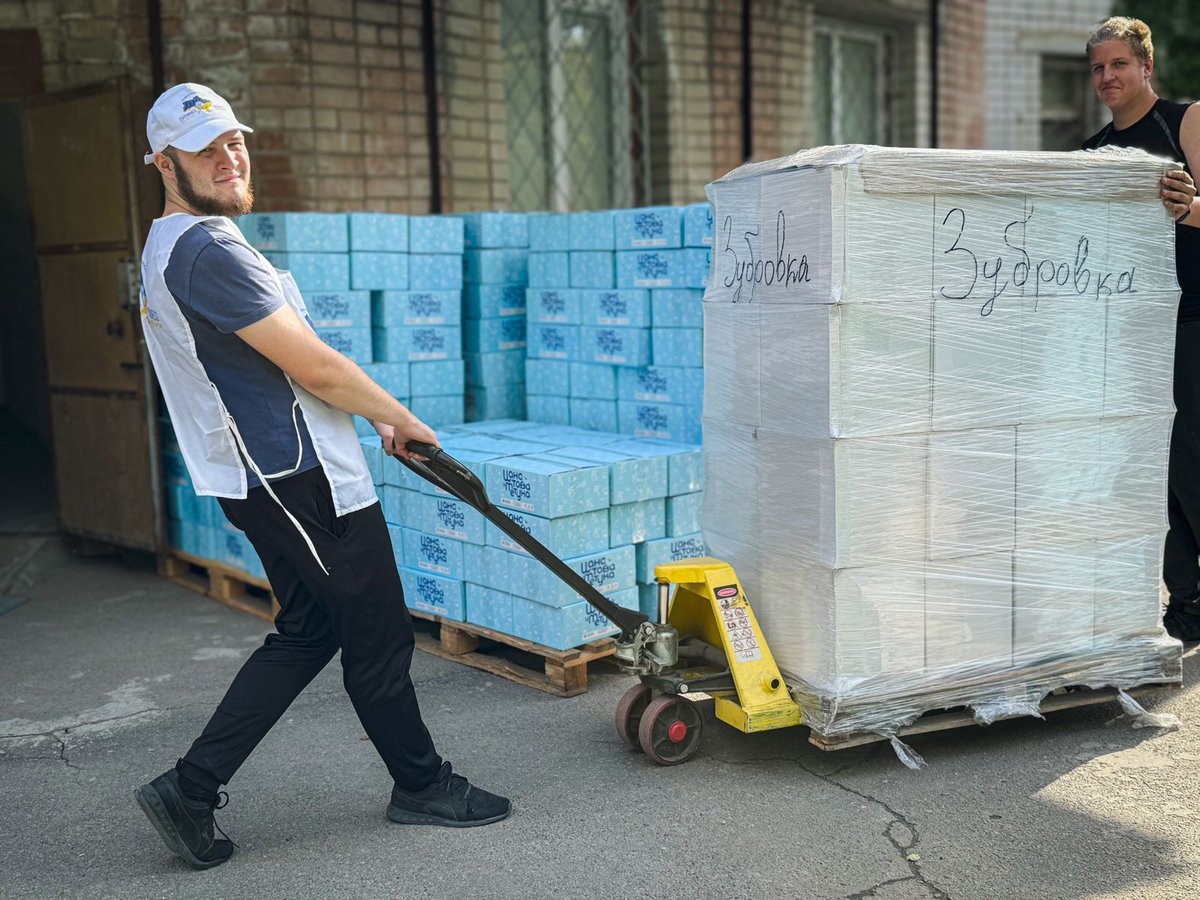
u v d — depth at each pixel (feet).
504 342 17.24
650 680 10.80
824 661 10.30
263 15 18.86
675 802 10.05
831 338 9.74
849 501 9.98
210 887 8.91
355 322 15.69
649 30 23.81
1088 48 13.07
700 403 14.24
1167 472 11.42
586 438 14.90
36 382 28.86
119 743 11.84
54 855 9.50
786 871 8.86
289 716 12.26
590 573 12.78
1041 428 10.69
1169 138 12.66
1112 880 8.62
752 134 25.40
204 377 8.73
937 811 9.75
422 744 9.64
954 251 10.11
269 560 9.25
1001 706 10.77
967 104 30.50
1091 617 11.22
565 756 11.09
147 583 18.07
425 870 9.02
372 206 20.22
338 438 8.99
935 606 10.47
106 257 17.75
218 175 8.75
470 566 13.53
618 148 24.49
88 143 17.70
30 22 18.48
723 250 11.32
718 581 10.75
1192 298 12.66
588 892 8.64
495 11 21.49
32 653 14.78
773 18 25.48
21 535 19.58
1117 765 10.53
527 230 17.20
